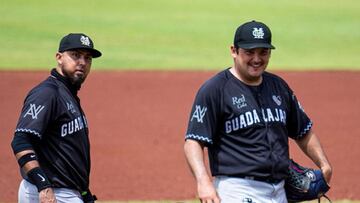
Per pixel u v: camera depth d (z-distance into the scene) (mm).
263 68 18469
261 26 18344
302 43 90562
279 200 18812
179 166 43094
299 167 19594
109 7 107062
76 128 19875
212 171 19000
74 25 94875
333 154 46000
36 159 18953
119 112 56594
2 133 49219
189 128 18562
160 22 99188
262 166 18375
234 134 18531
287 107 19219
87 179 20422
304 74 72562
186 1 113750
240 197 18469
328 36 94750
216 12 107000
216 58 81062
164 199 35188
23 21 95375
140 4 110312
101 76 70125
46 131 19609
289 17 105312
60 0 109438
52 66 73750
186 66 76312
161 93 63625
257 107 18547
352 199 35125
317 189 19359
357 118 55750
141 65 76312
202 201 17750
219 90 18547
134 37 90562
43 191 18641
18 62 75000
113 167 42438
